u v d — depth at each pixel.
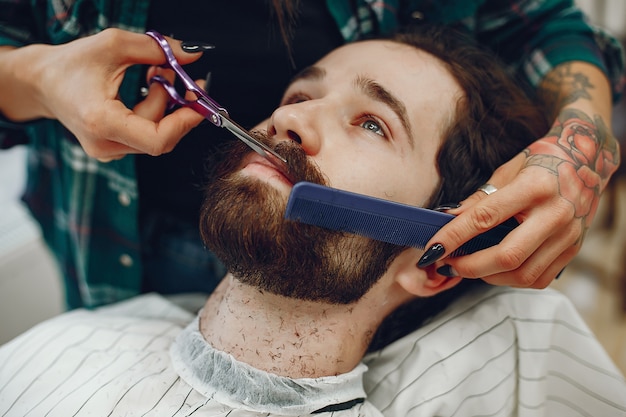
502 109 0.92
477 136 0.88
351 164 0.78
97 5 0.90
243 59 0.97
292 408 0.80
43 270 1.49
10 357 0.92
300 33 0.98
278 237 0.71
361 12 1.00
